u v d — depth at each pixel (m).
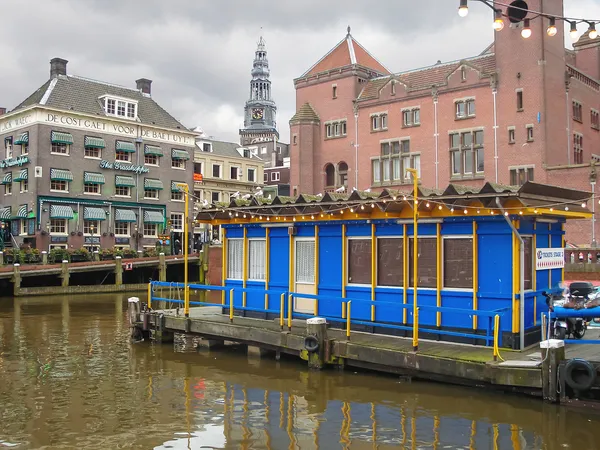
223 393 12.71
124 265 41.50
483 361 11.73
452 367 12.01
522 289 12.80
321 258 16.19
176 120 56.38
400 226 14.68
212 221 18.61
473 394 11.91
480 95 41.34
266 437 10.11
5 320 25.22
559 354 11.00
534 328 13.58
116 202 50.28
